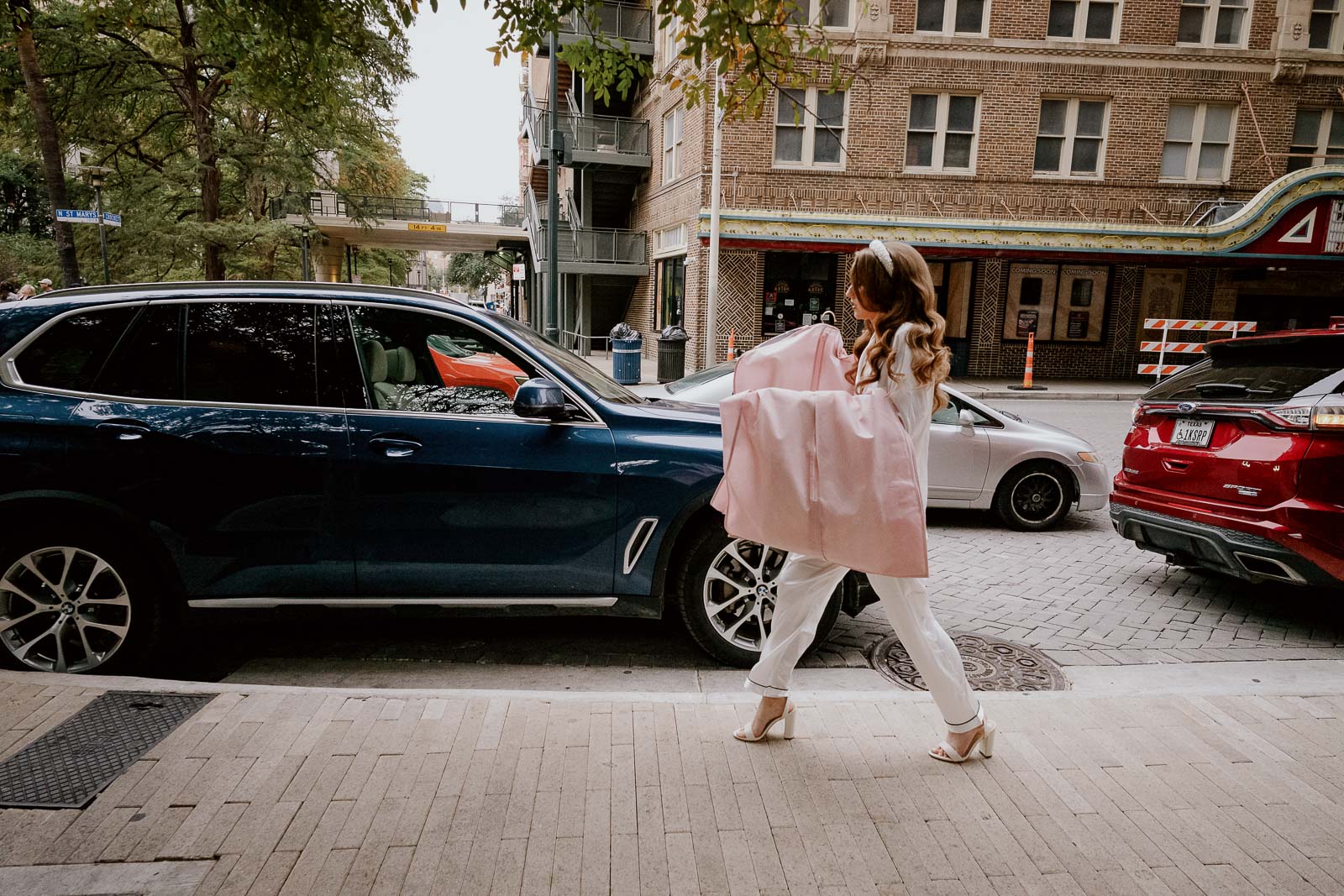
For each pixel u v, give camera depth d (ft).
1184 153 61.67
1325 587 13.83
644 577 12.33
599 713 9.89
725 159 58.90
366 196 117.08
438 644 13.75
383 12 13.83
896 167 59.93
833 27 58.13
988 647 14.10
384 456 11.66
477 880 6.89
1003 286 63.26
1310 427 13.65
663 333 48.88
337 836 7.44
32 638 11.54
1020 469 22.76
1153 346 53.52
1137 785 8.48
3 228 110.32
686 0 11.82
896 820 7.82
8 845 7.24
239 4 13.58
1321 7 59.82
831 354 8.50
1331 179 56.44
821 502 7.66
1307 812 8.03
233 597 11.72
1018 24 58.90
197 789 8.13
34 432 11.09
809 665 13.11
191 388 11.66
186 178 78.64
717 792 8.24
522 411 11.78
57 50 69.62
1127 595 17.31
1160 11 59.06
